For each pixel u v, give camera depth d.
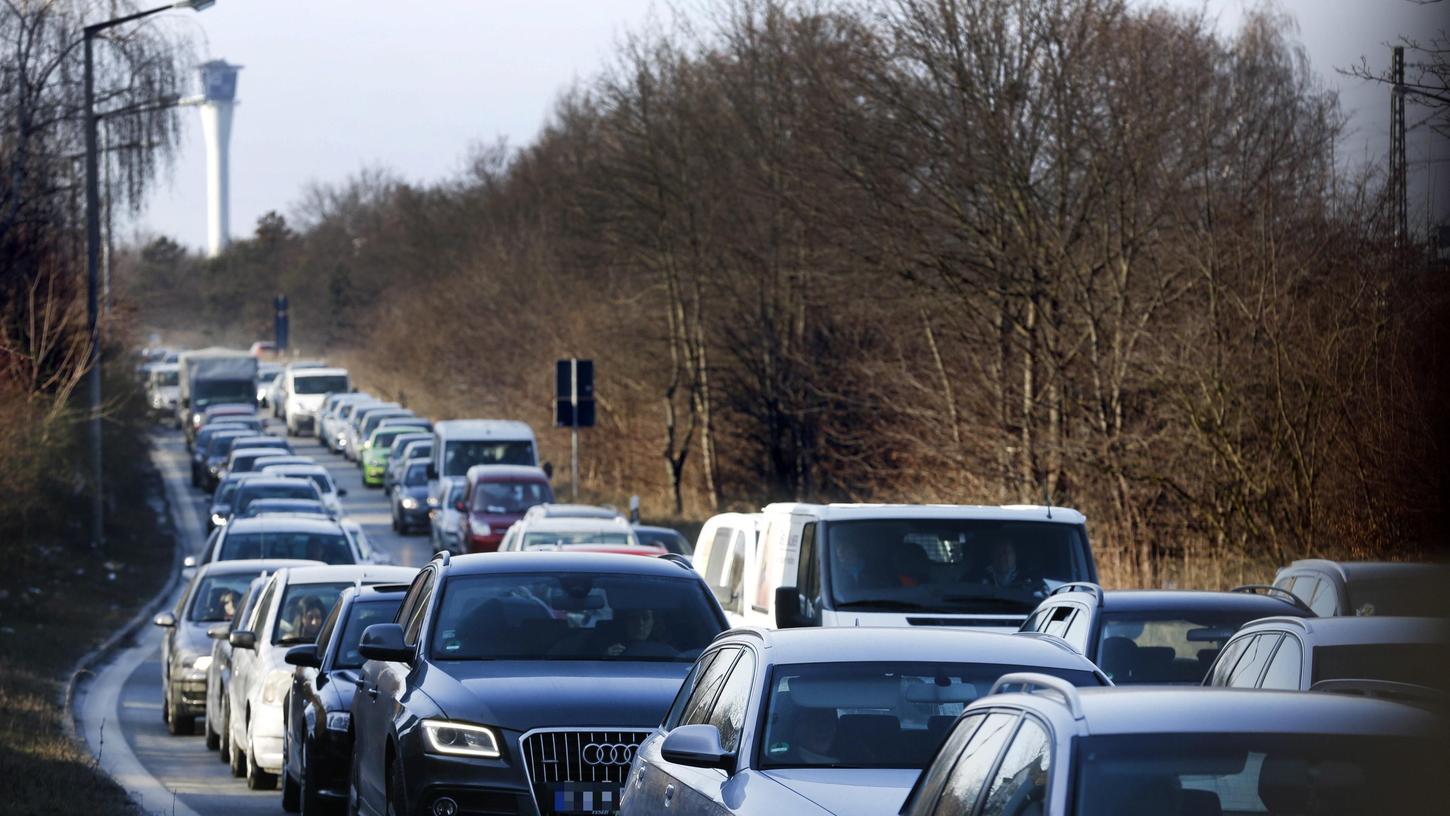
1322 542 78.88
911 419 114.50
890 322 114.56
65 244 139.75
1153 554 88.44
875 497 121.88
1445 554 70.50
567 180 193.38
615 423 187.62
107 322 148.12
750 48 146.75
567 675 34.03
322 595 53.81
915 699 24.72
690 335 167.25
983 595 43.78
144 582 128.25
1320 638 31.03
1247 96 102.56
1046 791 16.02
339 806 41.00
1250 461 83.81
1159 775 15.86
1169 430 88.62
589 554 38.66
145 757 59.44
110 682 81.75
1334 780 15.91
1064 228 104.38
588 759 32.22
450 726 32.47
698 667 28.75
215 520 134.62
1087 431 95.38
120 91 136.88
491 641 35.78
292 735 45.12
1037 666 25.28
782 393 153.25
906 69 109.25
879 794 22.00
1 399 108.19
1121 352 94.88
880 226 108.31
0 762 46.12
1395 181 71.31
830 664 25.19
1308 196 90.81
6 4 121.88
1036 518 45.12
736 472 171.25
